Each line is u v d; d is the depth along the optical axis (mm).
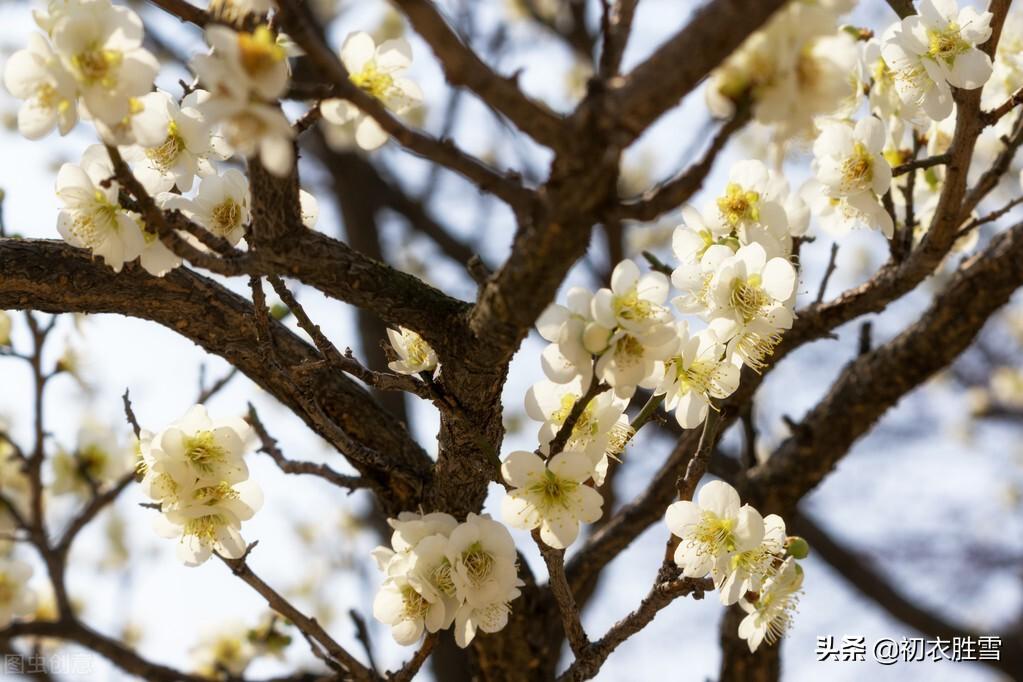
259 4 1013
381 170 2086
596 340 1047
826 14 1005
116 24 1031
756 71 1003
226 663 1314
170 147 1079
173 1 1056
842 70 1012
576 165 1011
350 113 1069
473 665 1219
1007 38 1187
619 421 1091
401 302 1082
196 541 1100
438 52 1003
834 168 1131
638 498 1243
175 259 1074
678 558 1088
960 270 1233
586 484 1104
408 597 1086
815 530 1912
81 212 1067
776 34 1003
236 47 1004
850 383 1252
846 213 1154
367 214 1905
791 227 1123
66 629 1242
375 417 1174
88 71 1028
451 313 1083
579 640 1105
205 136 1082
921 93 1129
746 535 1086
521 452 1066
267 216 1063
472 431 1100
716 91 1008
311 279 1079
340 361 1090
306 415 1168
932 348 1234
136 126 1038
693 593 1099
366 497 1889
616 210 1017
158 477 1092
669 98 1004
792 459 1256
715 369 1088
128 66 1030
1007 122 1209
